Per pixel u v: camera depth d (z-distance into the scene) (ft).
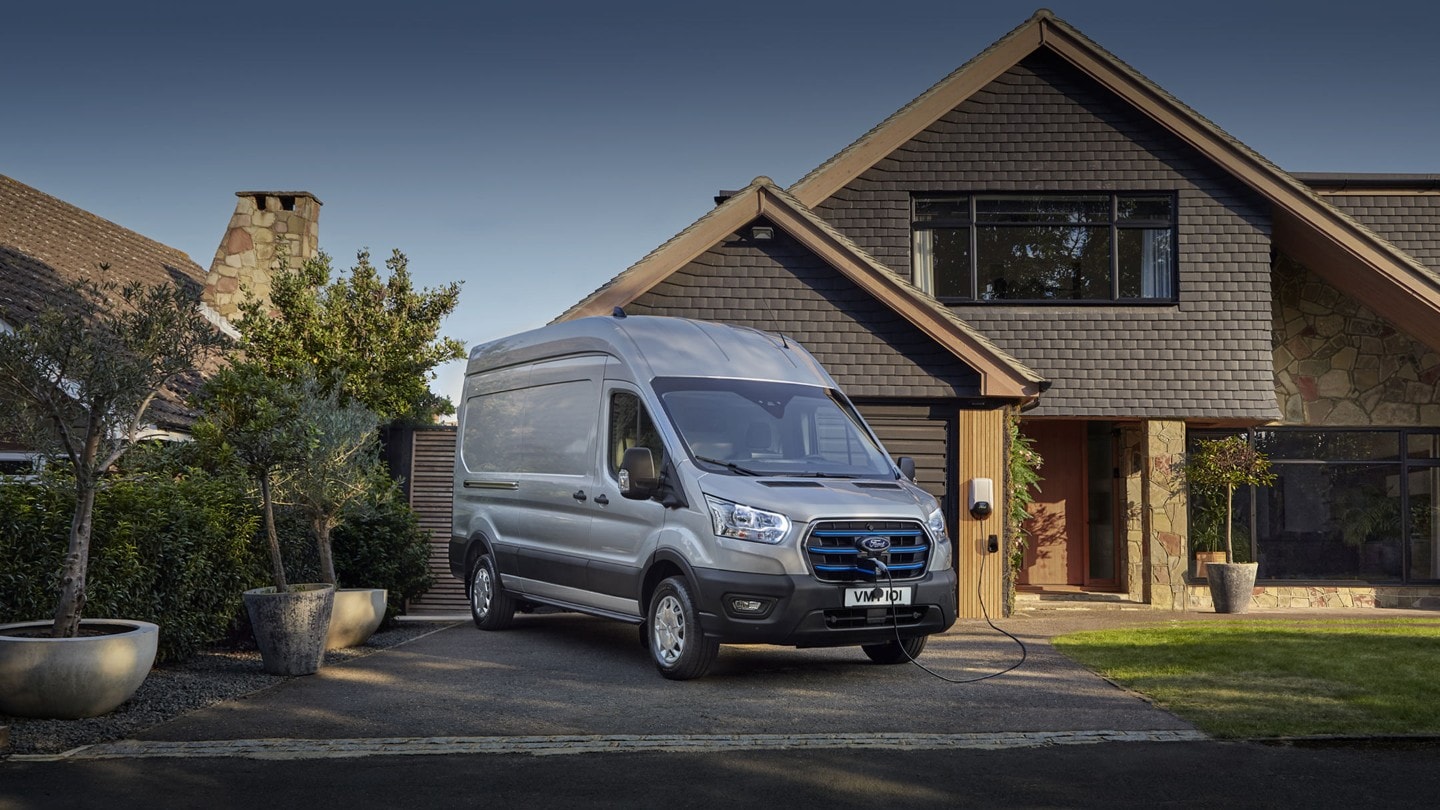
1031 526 58.39
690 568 26.17
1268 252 51.75
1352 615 47.37
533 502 33.78
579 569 30.89
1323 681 26.13
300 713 23.06
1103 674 27.76
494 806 16.61
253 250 65.67
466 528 38.22
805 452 29.35
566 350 33.37
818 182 50.98
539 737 20.94
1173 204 52.44
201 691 25.17
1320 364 55.52
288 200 66.80
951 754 19.67
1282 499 55.11
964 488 44.50
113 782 17.76
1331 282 55.16
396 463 51.01
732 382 30.04
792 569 25.22
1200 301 51.70
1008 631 37.86
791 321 45.88
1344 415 55.26
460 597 50.26
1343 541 54.95
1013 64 52.13
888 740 20.68
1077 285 52.26
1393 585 54.60
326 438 30.63
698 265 46.21
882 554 26.08
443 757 19.49
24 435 23.07
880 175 52.16
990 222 52.31
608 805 16.69
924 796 17.11
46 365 21.72
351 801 16.83
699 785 17.71
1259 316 51.55
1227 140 51.03
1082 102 52.54
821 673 28.17
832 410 30.89
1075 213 52.47
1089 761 19.17
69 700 21.47
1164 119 51.57
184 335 23.54
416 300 57.11
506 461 35.94
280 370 53.52
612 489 29.66
